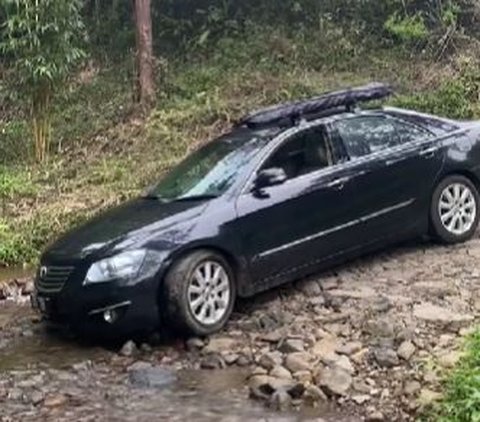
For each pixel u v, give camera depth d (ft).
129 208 28.32
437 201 30.66
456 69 51.85
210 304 25.93
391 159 29.53
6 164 49.32
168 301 25.43
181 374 23.68
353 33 56.59
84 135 51.39
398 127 30.42
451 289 27.12
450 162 30.76
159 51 60.49
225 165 28.12
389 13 57.26
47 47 47.42
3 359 25.89
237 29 59.67
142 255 25.38
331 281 28.84
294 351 23.89
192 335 25.67
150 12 56.65
